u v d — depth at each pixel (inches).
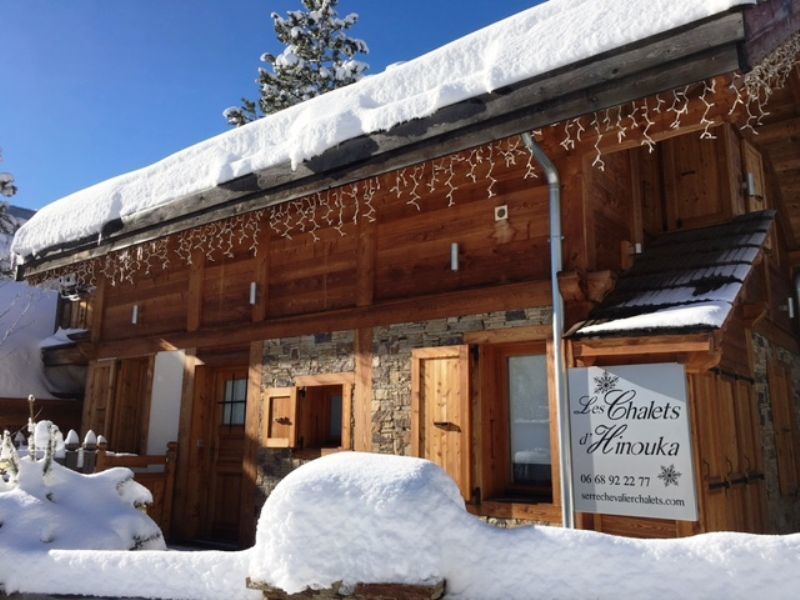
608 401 203.5
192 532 329.4
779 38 177.8
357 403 273.0
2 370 425.1
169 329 362.3
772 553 95.7
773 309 316.8
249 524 300.7
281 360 305.7
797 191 345.7
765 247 289.9
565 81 179.9
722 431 229.3
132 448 376.2
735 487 233.1
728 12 153.5
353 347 279.7
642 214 273.0
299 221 308.5
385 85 238.5
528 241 237.3
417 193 269.4
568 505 205.0
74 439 294.0
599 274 217.3
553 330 221.9
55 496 185.3
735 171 283.9
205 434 342.0
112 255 343.9
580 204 224.4
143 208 302.0
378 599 106.0
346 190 259.4
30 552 145.7
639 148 283.3
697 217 280.2
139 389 386.0
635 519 201.5
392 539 107.3
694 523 191.5
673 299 209.5
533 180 239.5
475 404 241.0
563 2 210.8
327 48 839.7
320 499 112.7
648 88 168.6
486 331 241.6
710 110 194.9
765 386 292.7
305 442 294.5
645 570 100.3
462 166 250.5
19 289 465.7
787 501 300.2
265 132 285.7
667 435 191.6
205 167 289.6
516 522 222.7
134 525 185.2
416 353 256.7
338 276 293.1
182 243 333.7
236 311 331.9
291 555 111.3
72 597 135.4
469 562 108.0
